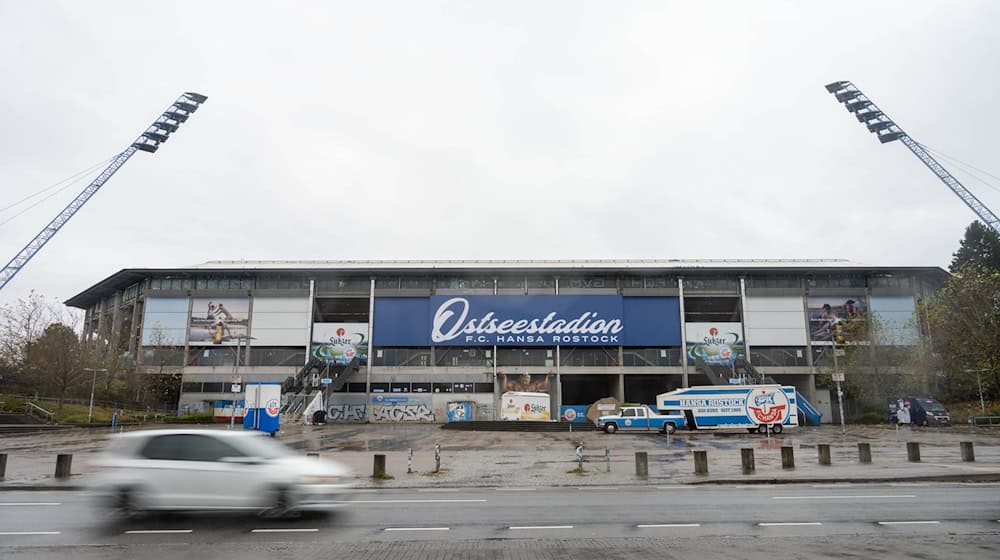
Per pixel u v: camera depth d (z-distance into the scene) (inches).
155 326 2832.2
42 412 2038.6
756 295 2842.0
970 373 2231.8
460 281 2930.6
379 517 520.7
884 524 476.4
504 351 2827.3
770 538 426.9
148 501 495.8
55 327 2351.1
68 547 404.2
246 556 378.3
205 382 2770.7
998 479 756.6
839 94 4190.5
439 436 1658.5
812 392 2770.7
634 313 2839.6
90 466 520.1
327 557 375.9
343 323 2824.8
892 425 2183.8
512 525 483.2
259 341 2817.4
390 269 2866.6
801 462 940.6
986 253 3144.7
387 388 2770.7
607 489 708.0
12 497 646.5
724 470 854.5
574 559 368.5
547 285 2935.5
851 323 2674.7
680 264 3036.4
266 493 498.6
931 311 2353.6
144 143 3686.0
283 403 2458.2
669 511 544.4
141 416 2396.7
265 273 2878.9
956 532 444.1
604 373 2778.1
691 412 1763.0
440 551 391.9
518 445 1337.4
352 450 1215.6
